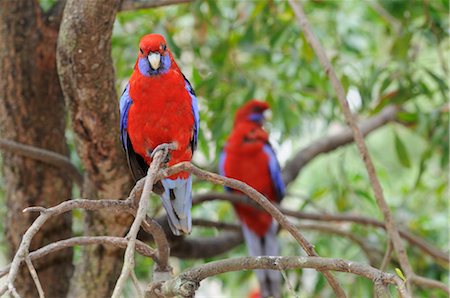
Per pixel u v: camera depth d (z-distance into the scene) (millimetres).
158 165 5785
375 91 13570
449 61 14258
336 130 17156
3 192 10922
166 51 7336
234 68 12102
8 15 9219
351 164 15648
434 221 12539
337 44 12617
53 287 9781
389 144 16469
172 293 5855
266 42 12789
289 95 12047
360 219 11352
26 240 4957
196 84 11258
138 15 11281
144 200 5191
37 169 9547
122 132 7598
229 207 13148
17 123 9430
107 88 7668
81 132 7965
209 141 11898
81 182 9336
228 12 12523
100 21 7238
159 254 6656
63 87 7734
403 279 5461
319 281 11445
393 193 14188
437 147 11867
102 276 9094
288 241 13047
